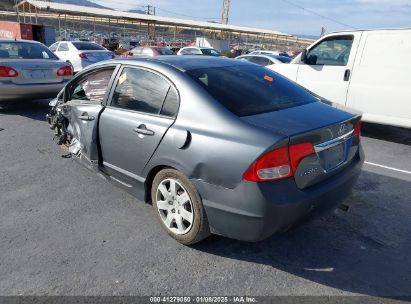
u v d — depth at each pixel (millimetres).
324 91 7156
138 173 3373
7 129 6777
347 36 6793
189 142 2805
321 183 2777
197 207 2828
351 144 3145
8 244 3102
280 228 2574
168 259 2924
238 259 2941
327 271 2812
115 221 3508
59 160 5180
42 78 7711
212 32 52812
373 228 3451
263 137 2508
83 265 2834
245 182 2506
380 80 6410
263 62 12781
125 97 3555
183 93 3012
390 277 2756
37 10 38688
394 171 5027
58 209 3740
